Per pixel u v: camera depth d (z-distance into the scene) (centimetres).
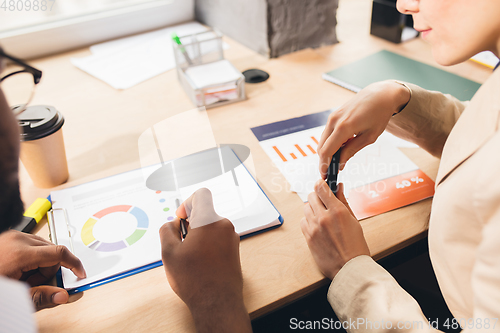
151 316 46
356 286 46
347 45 115
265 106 86
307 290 49
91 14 116
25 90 56
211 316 43
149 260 52
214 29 127
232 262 48
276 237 56
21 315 26
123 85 96
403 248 58
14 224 34
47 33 110
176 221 54
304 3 104
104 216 58
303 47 112
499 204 33
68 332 44
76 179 65
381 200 61
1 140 30
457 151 45
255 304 46
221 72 89
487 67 95
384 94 61
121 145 74
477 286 33
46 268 49
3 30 106
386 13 112
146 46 116
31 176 62
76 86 97
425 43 113
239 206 58
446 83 89
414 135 68
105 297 48
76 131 79
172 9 128
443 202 44
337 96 89
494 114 41
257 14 103
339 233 50
